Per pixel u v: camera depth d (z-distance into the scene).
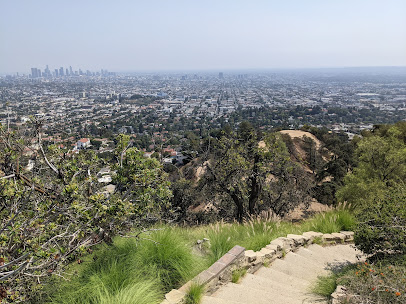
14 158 4.49
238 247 5.13
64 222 4.34
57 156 5.22
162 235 4.89
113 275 3.91
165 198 6.37
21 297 3.33
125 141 5.80
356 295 3.53
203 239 6.10
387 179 15.45
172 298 3.58
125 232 4.85
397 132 17.08
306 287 4.79
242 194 11.62
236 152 12.10
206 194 13.35
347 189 16.09
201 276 4.21
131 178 5.48
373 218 5.35
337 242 7.38
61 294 3.79
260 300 4.11
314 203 20.31
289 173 13.06
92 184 5.47
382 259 4.93
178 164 28.83
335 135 40.97
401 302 3.21
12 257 3.36
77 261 4.22
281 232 7.39
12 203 3.80
